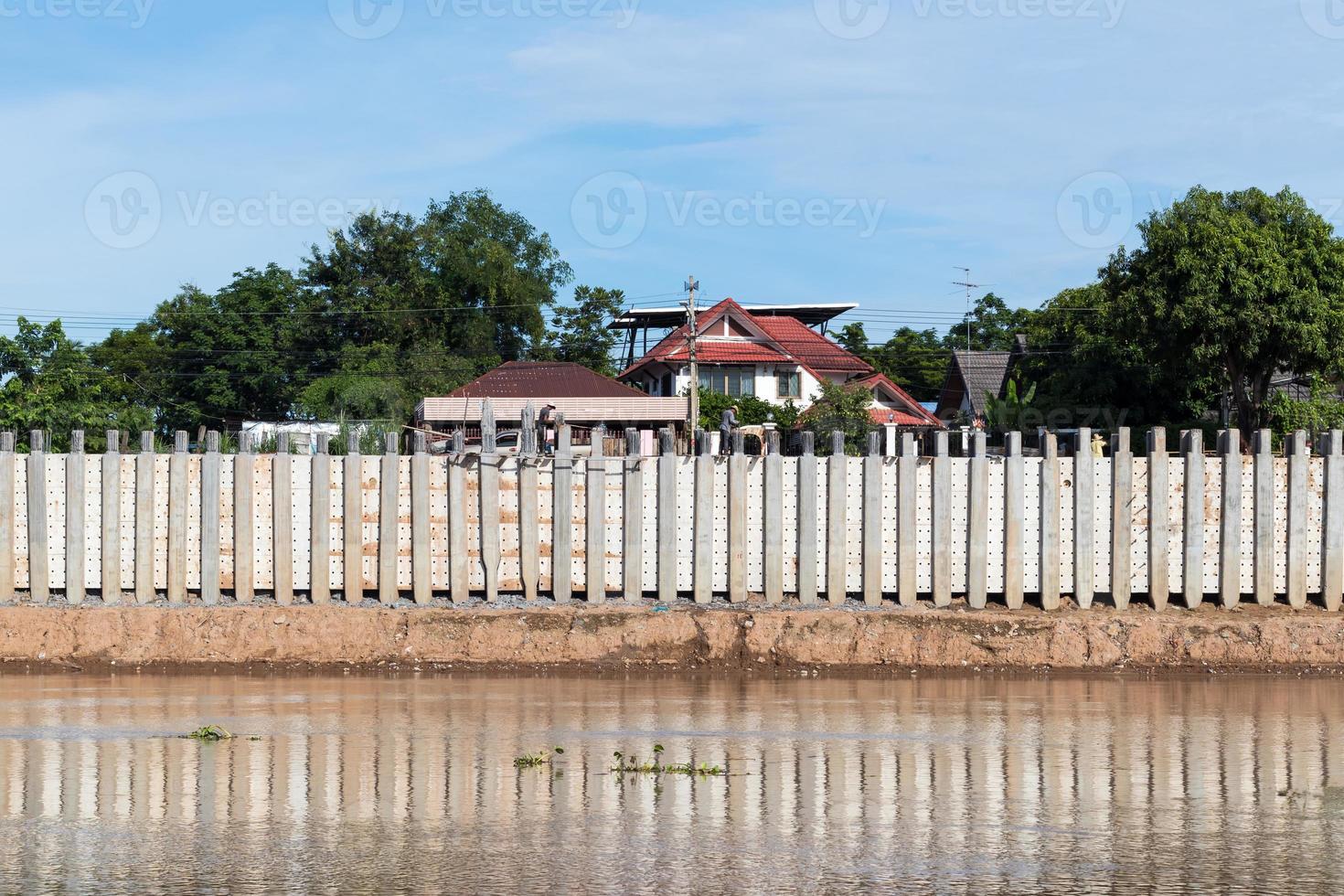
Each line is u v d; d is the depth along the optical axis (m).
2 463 54.25
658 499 54.62
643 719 42.50
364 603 54.25
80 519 54.22
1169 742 39.62
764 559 54.72
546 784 34.38
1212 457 55.41
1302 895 26.67
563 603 54.28
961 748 38.69
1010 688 48.59
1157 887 27.06
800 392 119.25
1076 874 27.77
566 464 54.50
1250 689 48.44
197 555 54.44
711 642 51.94
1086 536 54.72
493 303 140.50
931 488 54.78
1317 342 78.25
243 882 26.89
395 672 50.78
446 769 35.81
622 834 30.22
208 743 38.66
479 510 54.56
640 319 144.75
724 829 30.58
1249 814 32.22
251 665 51.41
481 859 28.41
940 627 52.50
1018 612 54.38
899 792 33.84
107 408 84.25
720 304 119.69
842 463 54.50
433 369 123.00
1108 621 52.88
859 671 51.44
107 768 35.72
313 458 54.31
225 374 124.06
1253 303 78.69
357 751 37.81
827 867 28.03
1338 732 41.12
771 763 36.75
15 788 33.75
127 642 51.69
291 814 31.67
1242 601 55.53
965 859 28.59
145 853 28.72
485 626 52.06
